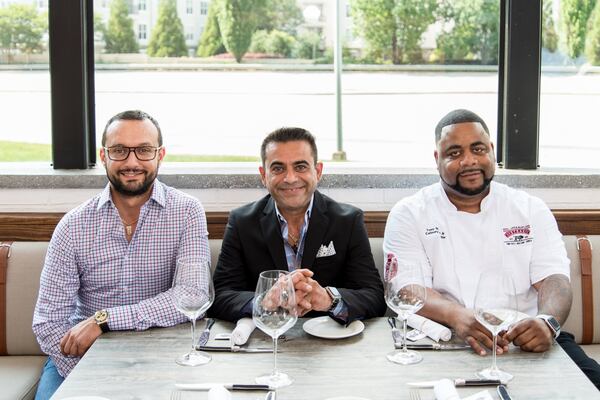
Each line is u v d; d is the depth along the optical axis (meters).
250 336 1.84
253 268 2.27
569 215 2.77
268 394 1.43
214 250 2.59
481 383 1.50
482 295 1.62
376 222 2.79
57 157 2.94
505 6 2.95
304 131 2.22
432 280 2.36
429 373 1.57
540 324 1.73
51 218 2.75
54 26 2.85
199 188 2.86
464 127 2.30
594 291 2.58
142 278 2.24
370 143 3.06
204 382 1.52
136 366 1.62
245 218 2.30
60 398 1.43
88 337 1.92
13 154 3.00
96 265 2.21
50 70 2.89
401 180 2.88
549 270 2.27
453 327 1.91
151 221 2.23
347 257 2.28
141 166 2.18
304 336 1.84
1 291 2.54
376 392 1.47
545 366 1.61
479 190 2.29
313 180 2.22
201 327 1.94
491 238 2.32
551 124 3.04
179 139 3.04
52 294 2.18
